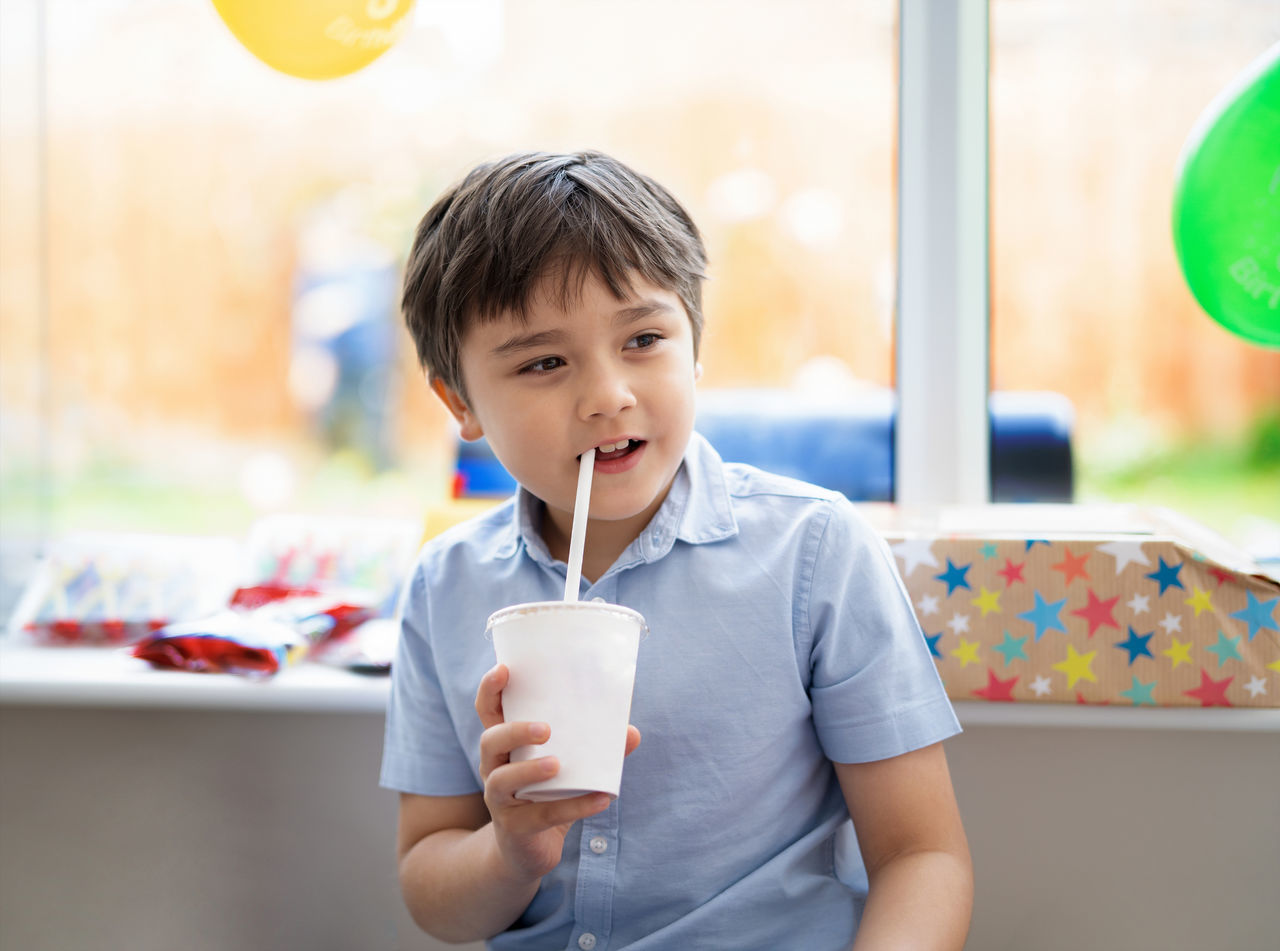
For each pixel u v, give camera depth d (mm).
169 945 1081
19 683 1013
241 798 1071
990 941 996
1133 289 1180
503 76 1266
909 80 1149
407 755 845
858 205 1206
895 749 745
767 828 768
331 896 1067
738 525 805
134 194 1320
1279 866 965
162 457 1334
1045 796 988
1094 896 986
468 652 824
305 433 1328
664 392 724
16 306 1299
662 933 748
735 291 1239
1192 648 894
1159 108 1165
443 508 1179
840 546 783
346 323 1311
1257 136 932
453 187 806
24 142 1301
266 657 1025
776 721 763
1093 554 906
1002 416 1190
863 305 1208
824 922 763
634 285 710
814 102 1212
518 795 594
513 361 719
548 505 844
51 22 1295
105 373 1334
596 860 766
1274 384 1175
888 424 1187
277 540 1227
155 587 1185
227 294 1325
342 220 1305
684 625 776
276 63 1079
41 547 1305
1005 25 1170
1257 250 954
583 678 589
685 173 1247
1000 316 1187
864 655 758
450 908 768
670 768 763
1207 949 976
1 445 1284
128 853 1081
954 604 919
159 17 1294
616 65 1249
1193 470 1190
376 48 1075
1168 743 973
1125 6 1157
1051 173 1177
